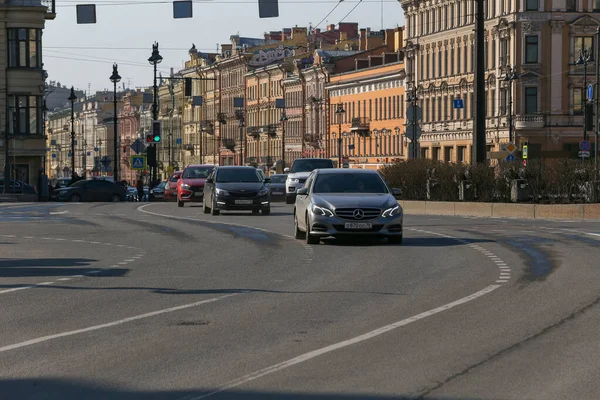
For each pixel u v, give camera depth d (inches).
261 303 1232.2
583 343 935.0
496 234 2402.8
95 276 1558.8
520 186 3324.3
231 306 1207.6
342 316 1119.0
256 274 1574.8
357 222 2092.8
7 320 1108.5
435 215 3464.6
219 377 792.9
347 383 766.5
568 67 7539.4
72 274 1590.8
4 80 6363.2
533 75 7534.5
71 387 761.6
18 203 5022.1
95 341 964.6
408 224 2856.8
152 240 2330.2
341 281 1466.5
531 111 7568.9
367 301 1244.5
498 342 944.3
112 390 750.5
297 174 4817.9
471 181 3513.8
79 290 1381.6
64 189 5777.6
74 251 2034.9
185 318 1111.6
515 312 1139.3
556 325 1042.1
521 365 833.5
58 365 845.8
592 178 3154.5
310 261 1785.2
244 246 2135.8
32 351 912.9
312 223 2126.0
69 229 2751.0
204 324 1067.3
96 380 786.2
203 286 1416.1
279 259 1829.5
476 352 893.8
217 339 971.9
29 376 802.2
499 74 7751.0
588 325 1040.2
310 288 1382.9
